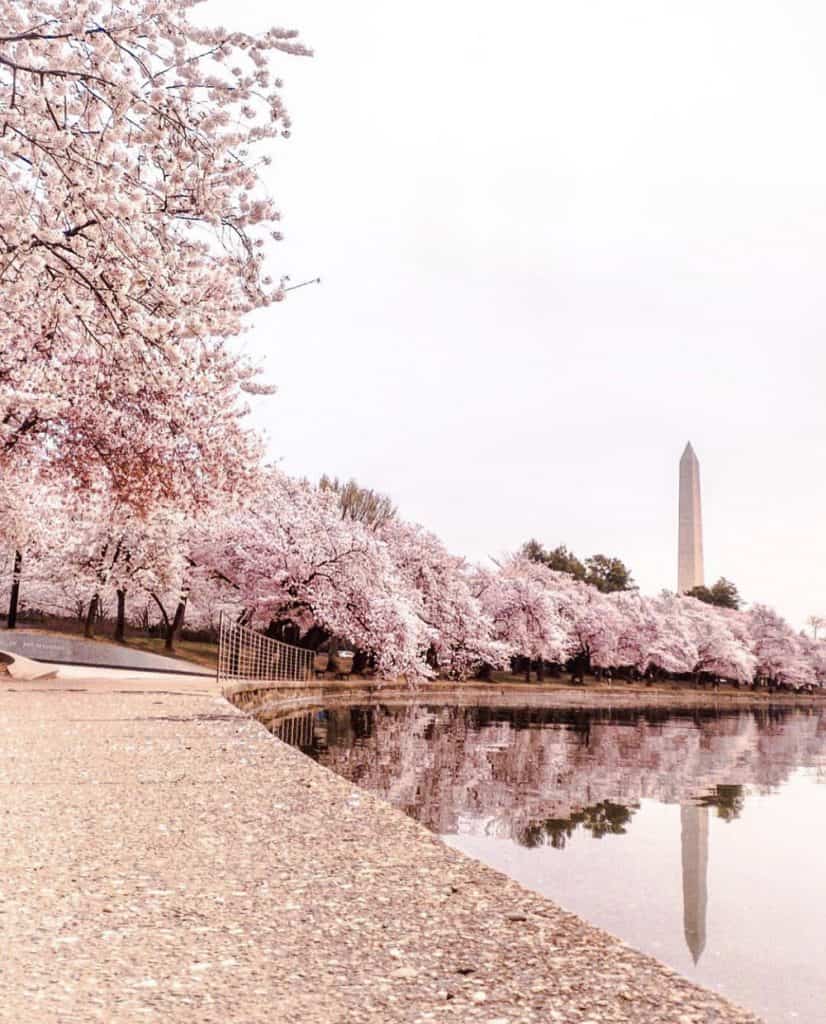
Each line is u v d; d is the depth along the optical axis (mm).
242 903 4148
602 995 3096
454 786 13562
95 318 9211
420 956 3463
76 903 4078
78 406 18484
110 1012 2834
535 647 63656
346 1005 2951
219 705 16672
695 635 82875
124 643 43562
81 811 6273
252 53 8117
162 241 8820
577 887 7516
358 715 28781
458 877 4707
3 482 21078
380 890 4414
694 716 42188
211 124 8094
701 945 5922
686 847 9578
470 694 49219
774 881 8102
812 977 5242
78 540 39344
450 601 51156
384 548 40281
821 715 56750
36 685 21281
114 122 7453
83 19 7020
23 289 8266
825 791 15320
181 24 7703
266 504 40438
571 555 98438
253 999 2984
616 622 73500
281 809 6582
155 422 19344
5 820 5855
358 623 38125
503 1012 2918
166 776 7984
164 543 40750
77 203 7676
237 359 16844
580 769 16766
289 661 35438
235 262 9727
